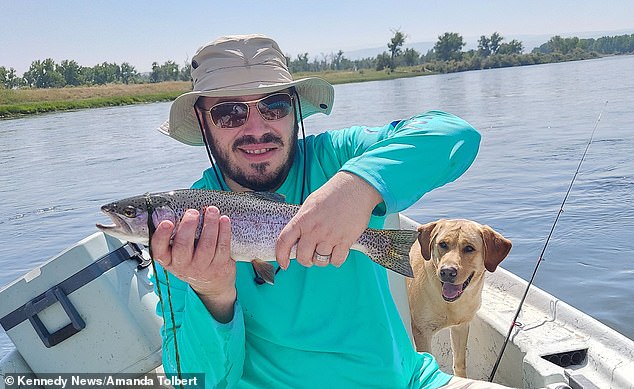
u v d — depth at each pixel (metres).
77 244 0.95
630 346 0.86
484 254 0.98
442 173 0.61
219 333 0.61
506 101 8.34
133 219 0.59
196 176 4.35
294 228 0.54
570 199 2.73
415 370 0.74
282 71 0.72
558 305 1.01
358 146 0.73
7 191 4.25
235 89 0.68
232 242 0.60
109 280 0.94
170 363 0.68
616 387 0.81
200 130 0.82
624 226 2.28
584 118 5.55
